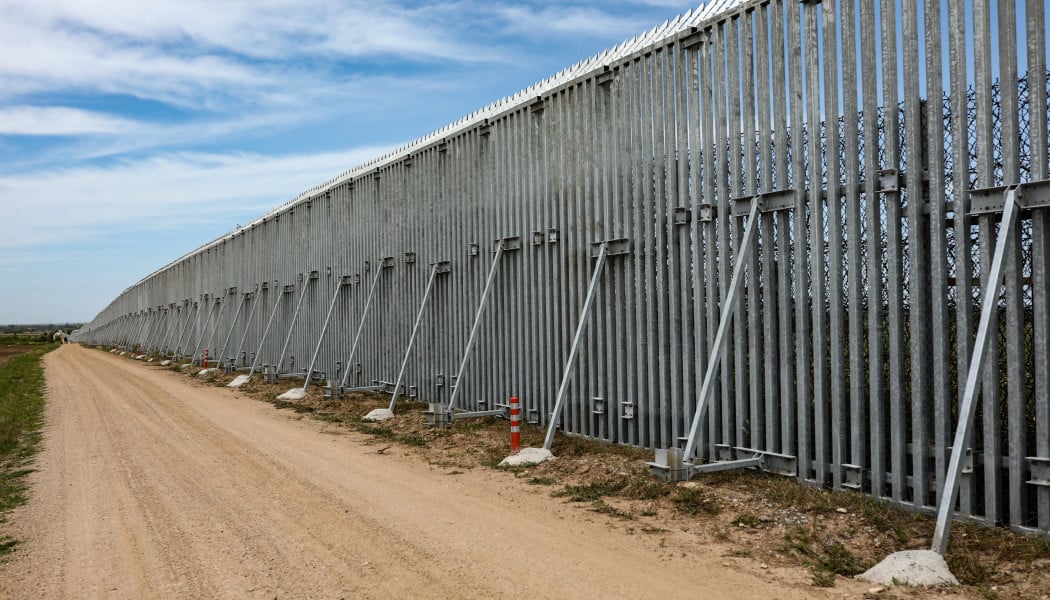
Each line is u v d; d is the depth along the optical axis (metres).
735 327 9.18
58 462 11.64
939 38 7.03
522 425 13.14
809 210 8.28
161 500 8.84
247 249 29.61
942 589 5.29
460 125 15.58
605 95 11.46
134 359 46.66
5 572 6.39
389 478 9.80
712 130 9.54
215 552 6.74
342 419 15.47
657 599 5.30
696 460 9.66
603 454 10.51
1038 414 6.43
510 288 13.79
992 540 6.20
